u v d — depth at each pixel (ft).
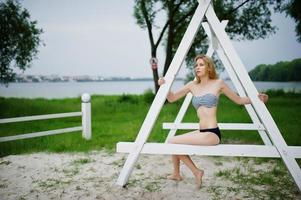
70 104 58.34
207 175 15.69
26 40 51.80
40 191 13.69
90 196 12.91
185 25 58.75
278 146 11.69
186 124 19.24
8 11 49.34
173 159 14.55
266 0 59.88
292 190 13.38
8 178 15.74
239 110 42.16
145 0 56.70
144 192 13.17
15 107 49.85
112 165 17.92
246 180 14.84
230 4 58.95
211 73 13.50
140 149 13.12
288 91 68.74
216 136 12.65
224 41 12.39
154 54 57.52
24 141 25.23
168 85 12.88
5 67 51.34
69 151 21.83
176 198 12.49
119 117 39.91
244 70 12.14
